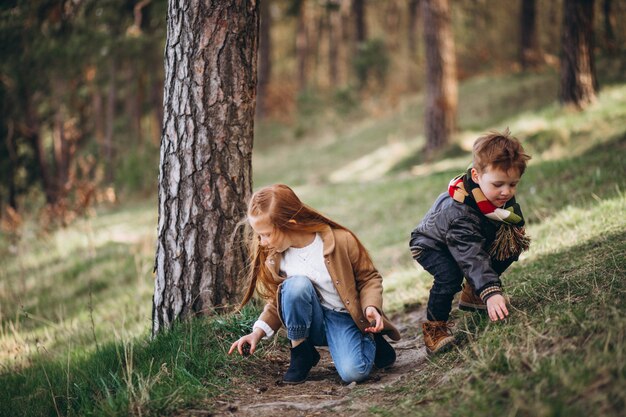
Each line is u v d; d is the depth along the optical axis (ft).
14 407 11.93
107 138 57.52
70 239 34.01
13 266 31.55
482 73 79.41
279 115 87.76
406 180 38.06
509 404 7.25
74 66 44.39
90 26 40.75
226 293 12.83
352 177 50.39
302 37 98.78
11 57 40.55
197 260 12.74
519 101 53.62
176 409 9.42
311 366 11.05
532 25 66.64
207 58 12.59
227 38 12.62
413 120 63.16
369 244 25.63
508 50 80.18
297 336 10.66
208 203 12.69
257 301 13.32
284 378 10.89
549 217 18.60
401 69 88.74
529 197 22.09
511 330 9.50
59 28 38.63
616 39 54.39
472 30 85.35
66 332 19.07
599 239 13.70
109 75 56.49
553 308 9.77
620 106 35.19
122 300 22.88
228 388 10.40
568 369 7.43
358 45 84.02
